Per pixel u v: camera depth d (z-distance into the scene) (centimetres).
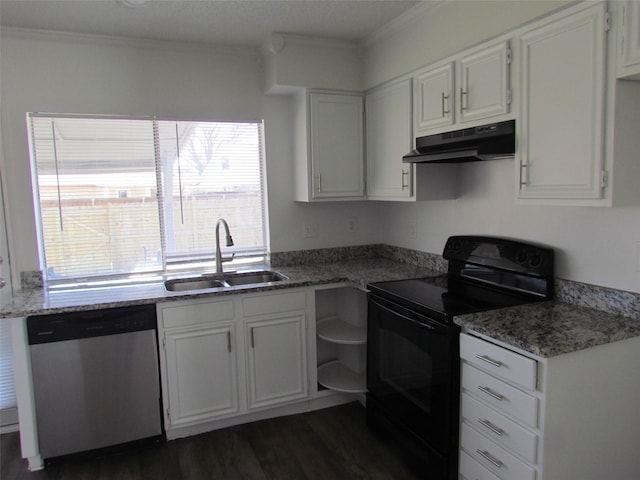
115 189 293
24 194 272
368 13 253
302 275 293
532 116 185
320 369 314
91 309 233
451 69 228
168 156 303
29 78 269
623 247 185
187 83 301
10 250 270
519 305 206
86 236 289
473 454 190
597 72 159
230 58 309
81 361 235
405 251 329
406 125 266
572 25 166
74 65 277
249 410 273
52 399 233
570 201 172
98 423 242
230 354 264
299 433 268
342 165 309
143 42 287
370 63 298
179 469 237
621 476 175
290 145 329
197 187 312
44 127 276
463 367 192
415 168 262
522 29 188
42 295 255
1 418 274
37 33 266
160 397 253
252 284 284
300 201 329
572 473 165
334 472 232
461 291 237
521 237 232
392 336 237
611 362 167
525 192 190
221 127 314
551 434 158
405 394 229
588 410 165
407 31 258
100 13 243
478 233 260
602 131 159
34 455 234
